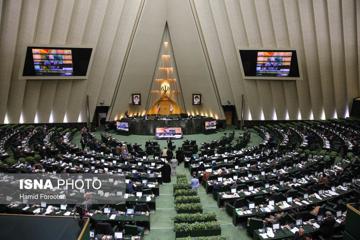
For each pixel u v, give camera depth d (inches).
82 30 1200.8
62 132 1188.5
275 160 795.4
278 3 1200.2
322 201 541.0
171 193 684.7
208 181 670.5
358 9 1138.7
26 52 1155.3
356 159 746.2
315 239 439.5
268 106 1396.4
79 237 227.1
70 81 1284.4
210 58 1348.4
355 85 1300.4
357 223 326.3
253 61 1272.1
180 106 1507.1
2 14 1069.1
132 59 1347.2
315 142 987.9
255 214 502.0
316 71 1301.7
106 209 506.9
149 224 507.5
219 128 1432.1
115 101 1397.6
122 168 735.7
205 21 1299.2
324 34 1221.7
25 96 1261.1
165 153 925.8
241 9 1218.6
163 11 1327.5
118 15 1235.9
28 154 829.2
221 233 502.9
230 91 1411.2
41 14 1133.7
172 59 1440.7
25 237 226.4
